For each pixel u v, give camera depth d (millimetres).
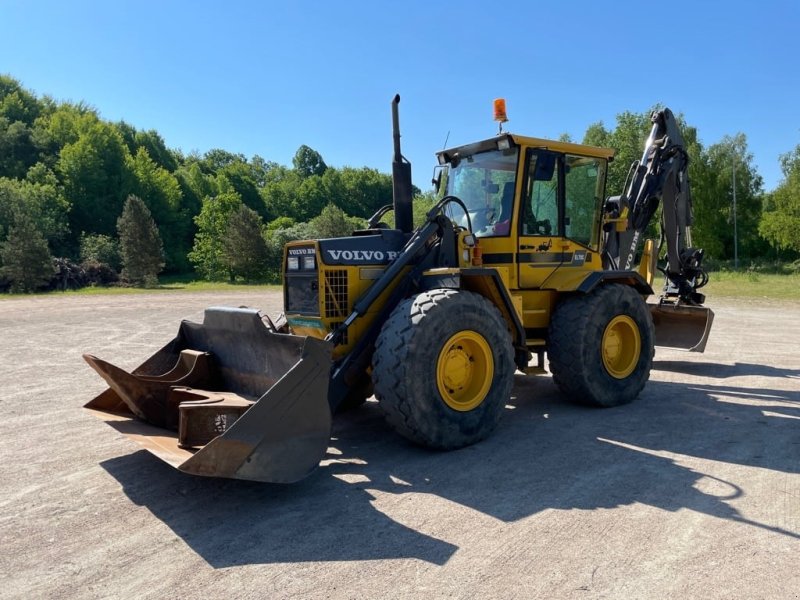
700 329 8008
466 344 4742
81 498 3811
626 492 3785
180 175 66562
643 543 3098
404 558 2982
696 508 3527
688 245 8164
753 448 4656
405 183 5449
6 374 8000
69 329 13250
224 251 47062
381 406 4484
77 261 44312
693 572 2803
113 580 2826
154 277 39094
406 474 4168
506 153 5809
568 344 5719
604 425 5320
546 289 5871
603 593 2635
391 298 5004
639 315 6094
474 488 3891
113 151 56562
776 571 2805
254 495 3838
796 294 20266
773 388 6812
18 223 31906
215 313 4844
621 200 6562
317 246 4895
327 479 4102
